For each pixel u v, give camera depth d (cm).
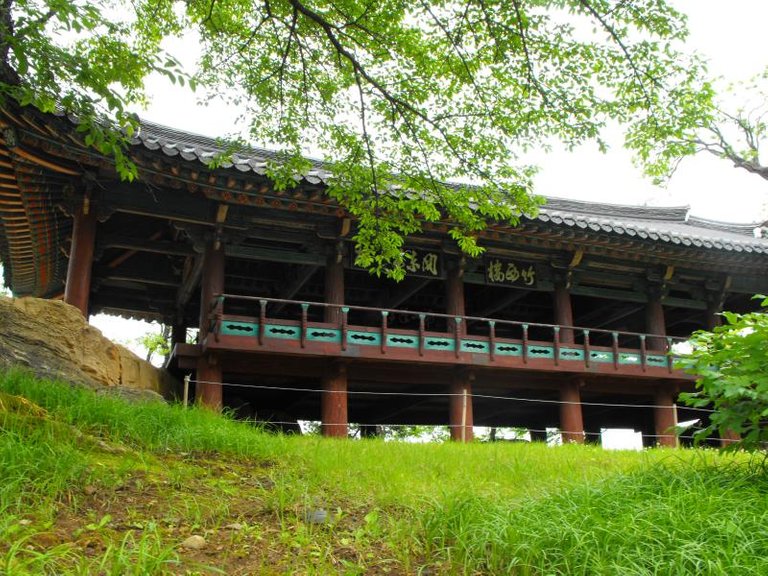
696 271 2330
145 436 819
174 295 2338
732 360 716
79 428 748
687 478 700
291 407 2562
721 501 597
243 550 536
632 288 2312
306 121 1135
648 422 2766
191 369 1786
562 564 507
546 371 1988
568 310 2125
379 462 921
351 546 572
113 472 655
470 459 1006
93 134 752
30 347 1103
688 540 513
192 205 1689
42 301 1180
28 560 436
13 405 724
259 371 1762
